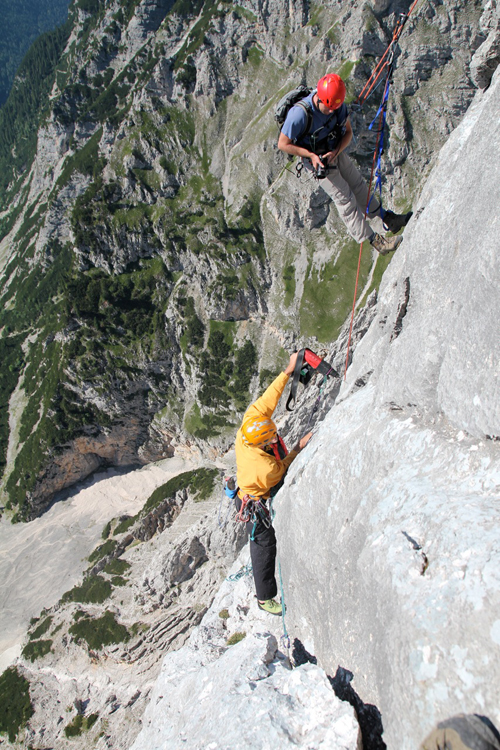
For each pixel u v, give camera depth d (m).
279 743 3.48
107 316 79.81
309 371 5.49
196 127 85.56
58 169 138.75
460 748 2.47
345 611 4.34
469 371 3.78
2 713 39.31
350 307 69.75
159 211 83.06
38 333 106.94
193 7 106.75
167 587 39.62
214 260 77.12
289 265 74.44
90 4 186.12
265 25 82.94
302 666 4.02
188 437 76.44
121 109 113.12
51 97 185.12
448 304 4.38
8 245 147.88
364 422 5.12
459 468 3.62
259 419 5.56
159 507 55.84
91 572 54.00
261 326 75.62
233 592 8.34
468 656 2.67
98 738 35.47
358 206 6.03
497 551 2.85
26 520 76.12
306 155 5.39
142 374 79.25
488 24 5.29
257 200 77.94
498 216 3.86
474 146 4.80
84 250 82.81
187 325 77.62
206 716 4.31
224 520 37.81
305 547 5.40
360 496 4.60
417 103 72.19
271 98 82.38
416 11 69.75
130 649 38.28
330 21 78.12
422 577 3.16
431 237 5.04
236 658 4.79
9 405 94.38
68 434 77.38
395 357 4.97
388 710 3.18
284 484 6.17
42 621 47.84
